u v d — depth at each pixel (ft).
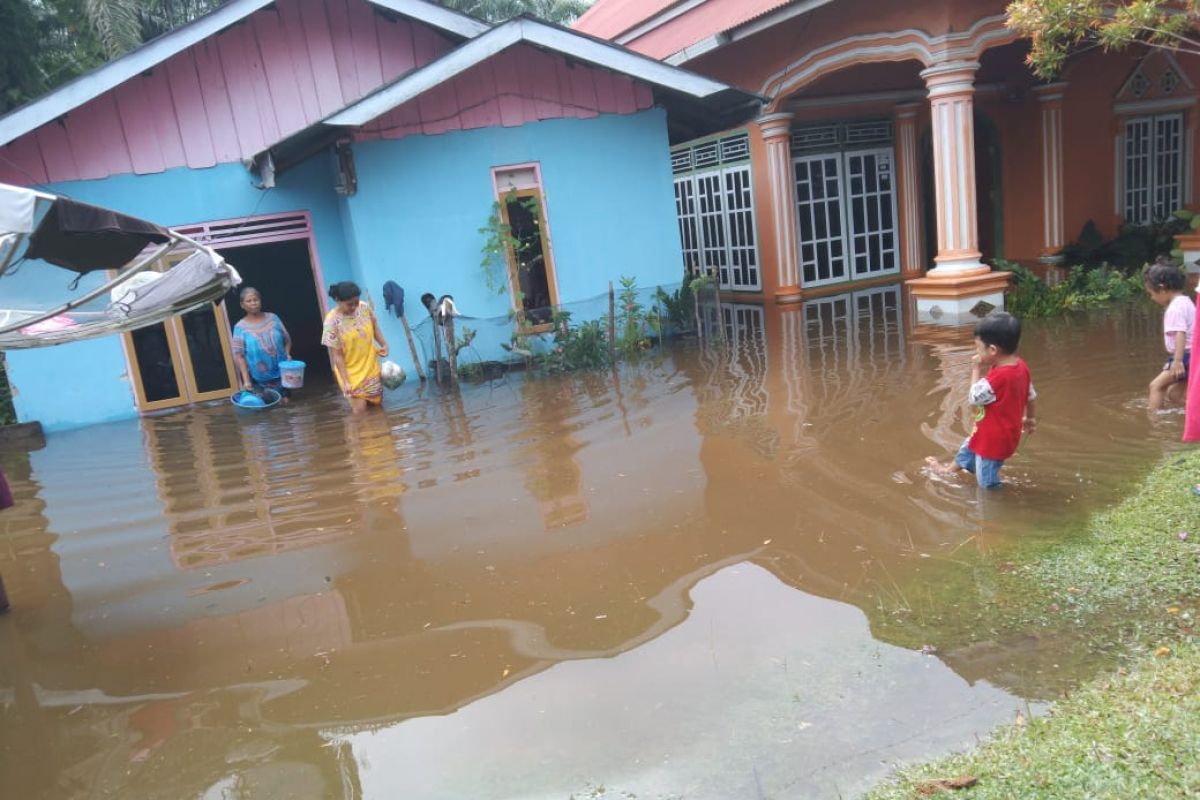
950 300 35.78
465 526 17.58
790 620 12.37
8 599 15.96
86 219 15.34
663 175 38.42
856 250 50.90
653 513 17.17
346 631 13.53
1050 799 7.78
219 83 35.04
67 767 10.67
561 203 36.91
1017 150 50.57
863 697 10.30
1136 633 10.96
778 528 15.75
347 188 33.60
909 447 19.54
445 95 34.65
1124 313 33.91
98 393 34.53
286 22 35.76
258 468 23.81
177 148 34.71
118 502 21.81
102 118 33.55
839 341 34.24
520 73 35.70
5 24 49.67
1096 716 9.04
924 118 51.31
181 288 18.04
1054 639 11.10
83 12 52.06
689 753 9.62
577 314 36.55
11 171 32.60
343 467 22.93
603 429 24.16
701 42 43.19
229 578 16.11
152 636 14.03
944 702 10.02
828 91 47.55
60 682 12.80
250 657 12.99
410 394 32.50
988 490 16.42
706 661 11.51
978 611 12.03
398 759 10.14
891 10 36.88
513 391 31.24
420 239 34.96
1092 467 17.02
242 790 9.86
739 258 51.47
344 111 30.53
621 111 37.42
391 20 36.99
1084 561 13.08
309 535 17.97
